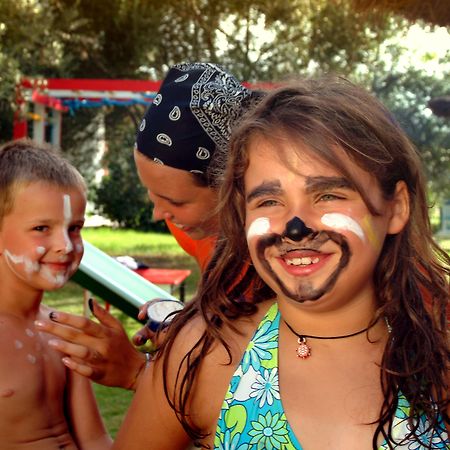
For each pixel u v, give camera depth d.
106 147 15.57
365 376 1.34
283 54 14.77
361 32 14.23
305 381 1.34
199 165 1.86
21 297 1.64
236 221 1.47
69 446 1.64
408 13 5.46
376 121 1.35
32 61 12.27
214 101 1.83
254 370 1.37
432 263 1.49
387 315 1.40
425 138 14.06
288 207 1.31
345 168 1.29
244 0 14.45
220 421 1.35
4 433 1.54
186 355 1.43
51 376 1.65
